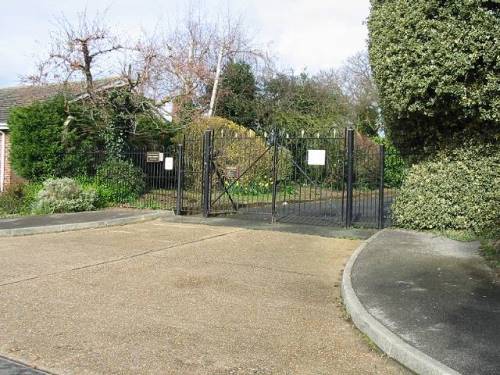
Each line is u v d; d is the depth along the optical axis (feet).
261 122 88.43
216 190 47.32
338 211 44.45
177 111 65.98
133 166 47.47
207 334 14.14
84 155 47.67
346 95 101.91
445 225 28.91
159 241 28.73
